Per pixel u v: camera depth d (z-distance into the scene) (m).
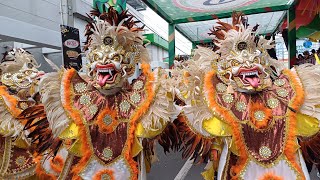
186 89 2.41
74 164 2.39
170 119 2.38
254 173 2.23
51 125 2.35
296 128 2.25
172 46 7.86
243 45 2.34
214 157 2.36
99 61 2.32
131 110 2.39
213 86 2.38
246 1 6.38
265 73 2.37
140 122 2.33
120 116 2.40
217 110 2.28
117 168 2.31
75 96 2.47
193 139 2.36
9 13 7.19
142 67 2.54
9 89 3.00
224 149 2.30
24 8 7.61
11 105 2.71
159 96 2.35
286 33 7.02
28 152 2.82
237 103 2.34
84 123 2.37
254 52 2.36
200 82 2.37
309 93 2.32
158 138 2.39
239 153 2.24
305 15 6.20
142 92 2.42
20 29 6.02
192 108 2.32
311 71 2.37
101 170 2.32
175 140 2.48
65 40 6.02
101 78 2.32
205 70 2.44
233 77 2.36
